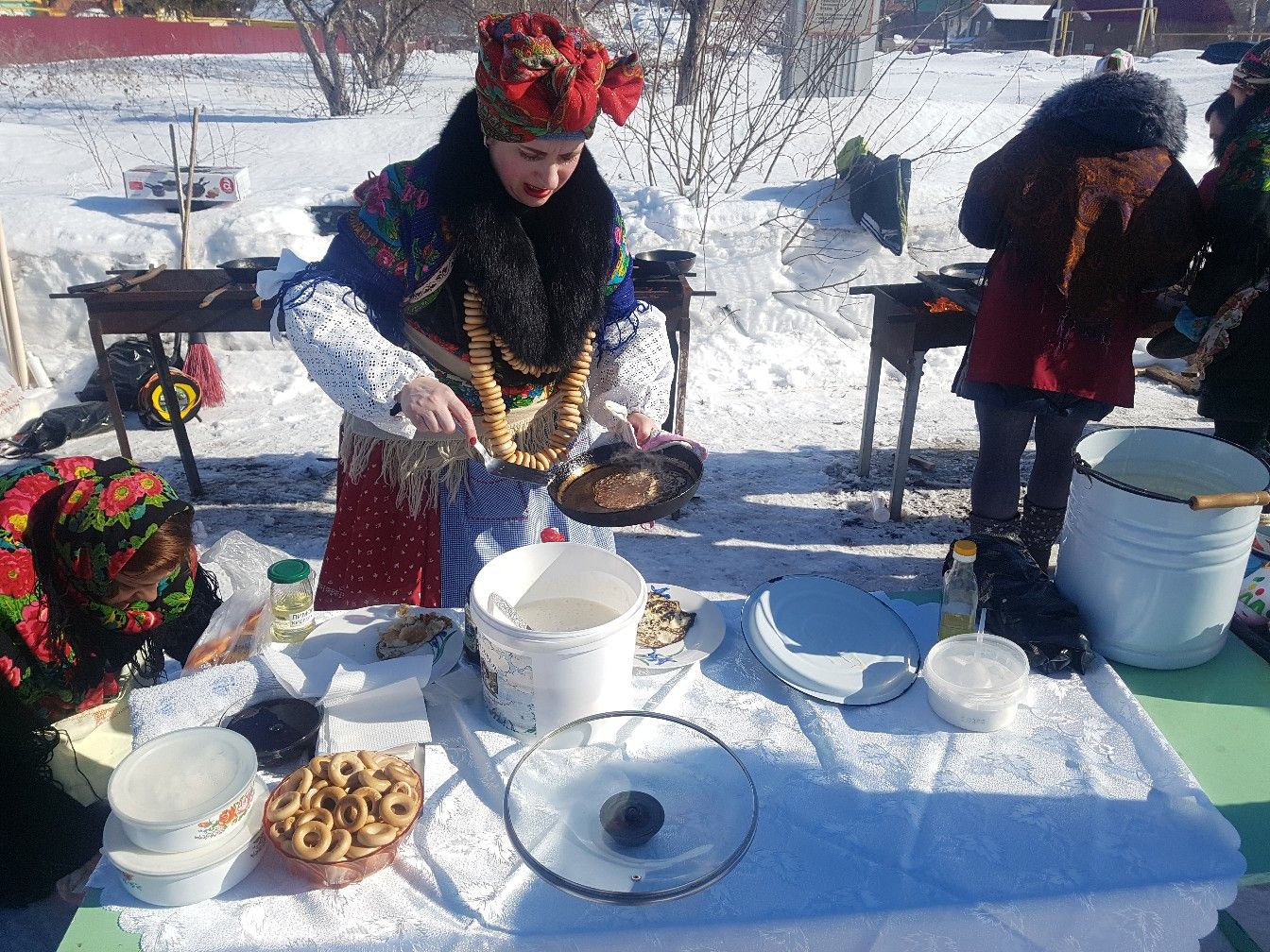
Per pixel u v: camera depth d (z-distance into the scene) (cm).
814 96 820
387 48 1138
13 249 561
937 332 392
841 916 139
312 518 430
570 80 171
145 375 523
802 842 151
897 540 410
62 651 213
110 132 891
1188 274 307
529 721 169
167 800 145
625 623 167
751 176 709
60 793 203
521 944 135
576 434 225
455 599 238
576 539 246
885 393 573
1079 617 199
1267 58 288
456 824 155
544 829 149
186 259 560
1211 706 189
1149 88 264
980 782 164
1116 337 286
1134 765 168
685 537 411
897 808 158
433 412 185
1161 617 193
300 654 193
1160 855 149
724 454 495
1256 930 219
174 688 183
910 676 189
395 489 235
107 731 216
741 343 603
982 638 190
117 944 136
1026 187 271
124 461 220
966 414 545
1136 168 262
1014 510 323
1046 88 1196
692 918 138
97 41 1712
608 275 211
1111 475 221
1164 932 142
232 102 1175
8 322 538
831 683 185
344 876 144
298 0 1024
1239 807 164
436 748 173
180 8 2100
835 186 628
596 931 136
